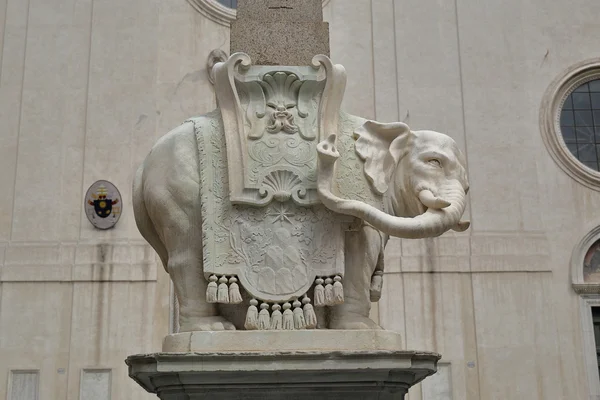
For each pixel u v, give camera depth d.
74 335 14.02
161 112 15.21
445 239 14.69
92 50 15.40
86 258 14.35
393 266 14.51
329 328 3.54
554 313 14.53
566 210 15.10
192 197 3.60
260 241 3.52
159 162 3.70
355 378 3.25
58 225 14.57
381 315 14.27
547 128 15.42
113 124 15.07
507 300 14.48
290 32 3.91
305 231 3.53
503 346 14.27
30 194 14.70
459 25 15.84
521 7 15.99
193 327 3.47
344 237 3.59
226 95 3.69
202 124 3.71
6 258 14.33
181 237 3.59
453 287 14.48
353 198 3.65
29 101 15.12
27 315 14.09
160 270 14.41
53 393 13.79
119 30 15.52
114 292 14.22
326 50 3.91
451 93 15.52
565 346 14.39
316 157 3.62
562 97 15.67
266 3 3.97
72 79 15.25
